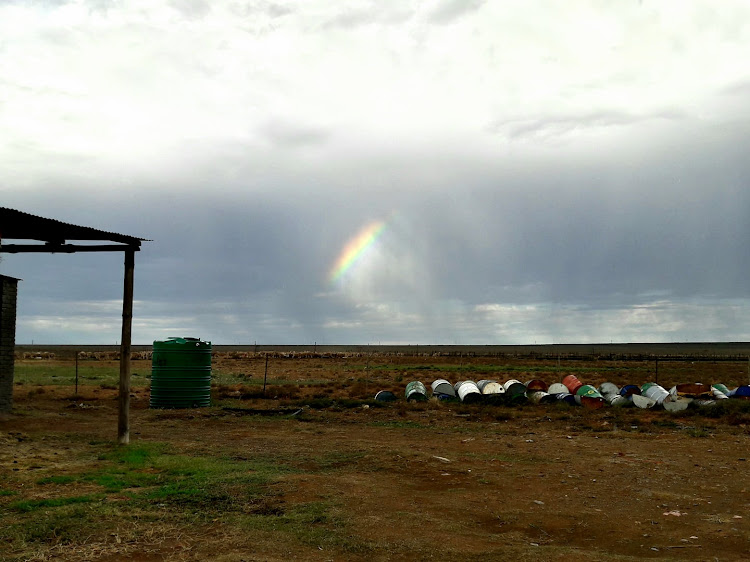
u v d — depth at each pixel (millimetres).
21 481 11289
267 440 17203
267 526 8617
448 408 27266
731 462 14477
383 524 8766
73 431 18422
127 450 14828
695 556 7547
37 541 7922
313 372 62844
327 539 8062
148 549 7676
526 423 22469
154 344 26828
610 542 8211
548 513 9617
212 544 7871
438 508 9797
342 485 11109
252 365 79625
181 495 10242
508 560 7270
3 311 21172
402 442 17234
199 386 26891
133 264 15945
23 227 13922
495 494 10875
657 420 23266
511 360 100812
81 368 61188
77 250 15500
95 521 8742
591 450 16141
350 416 24031
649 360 102438
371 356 122000
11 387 21703
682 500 10562
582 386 29359
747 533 8555
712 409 24594
